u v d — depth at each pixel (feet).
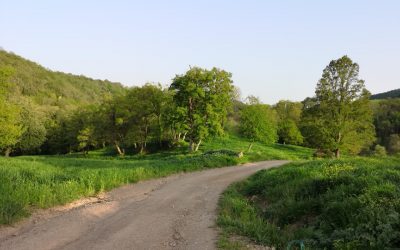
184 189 58.95
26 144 229.45
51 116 271.49
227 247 27.66
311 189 43.80
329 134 134.82
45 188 42.16
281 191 47.96
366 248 24.71
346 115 135.95
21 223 32.99
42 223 33.55
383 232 24.99
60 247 27.12
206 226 34.71
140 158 149.59
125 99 175.22
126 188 56.95
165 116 160.25
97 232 31.42
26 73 445.37
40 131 235.81
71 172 62.80
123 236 30.35
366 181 38.34
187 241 29.53
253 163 111.86
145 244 28.37
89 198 47.19
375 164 55.52
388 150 240.53
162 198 49.93
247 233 31.81
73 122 228.22
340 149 135.03
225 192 56.13
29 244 27.40
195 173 81.56
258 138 149.28
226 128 230.48
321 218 34.01
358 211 30.45
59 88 462.60
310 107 145.48
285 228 35.29
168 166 83.25
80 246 27.45
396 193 32.50
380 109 308.40
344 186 38.96
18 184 42.16
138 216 38.09
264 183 56.54
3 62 445.37
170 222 35.83
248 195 55.93
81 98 482.28
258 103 161.27
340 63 135.44
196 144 163.94
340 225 31.04
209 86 149.89
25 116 228.02
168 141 184.96
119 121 167.94
